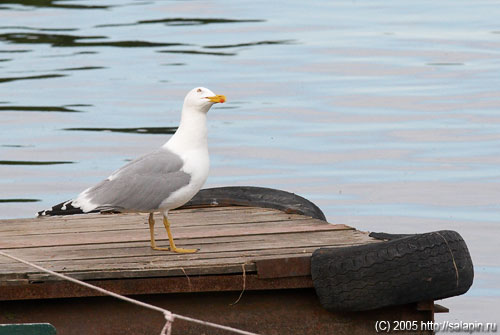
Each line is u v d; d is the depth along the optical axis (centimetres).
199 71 2547
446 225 1435
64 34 3066
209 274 838
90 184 1642
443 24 3138
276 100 2241
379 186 1625
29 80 2469
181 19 3312
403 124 2012
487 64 2562
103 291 754
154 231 1000
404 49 2781
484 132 1939
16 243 947
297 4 3581
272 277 838
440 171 1705
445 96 2239
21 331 769
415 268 831
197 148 901
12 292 823
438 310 906
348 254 837
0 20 3300
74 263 862
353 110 2138
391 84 2378
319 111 2133
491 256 1302
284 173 1700
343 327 866
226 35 3039
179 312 856
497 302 1154
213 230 997
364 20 3250
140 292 834
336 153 1820
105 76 2506
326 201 1549
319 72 2527
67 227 1023
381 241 908
